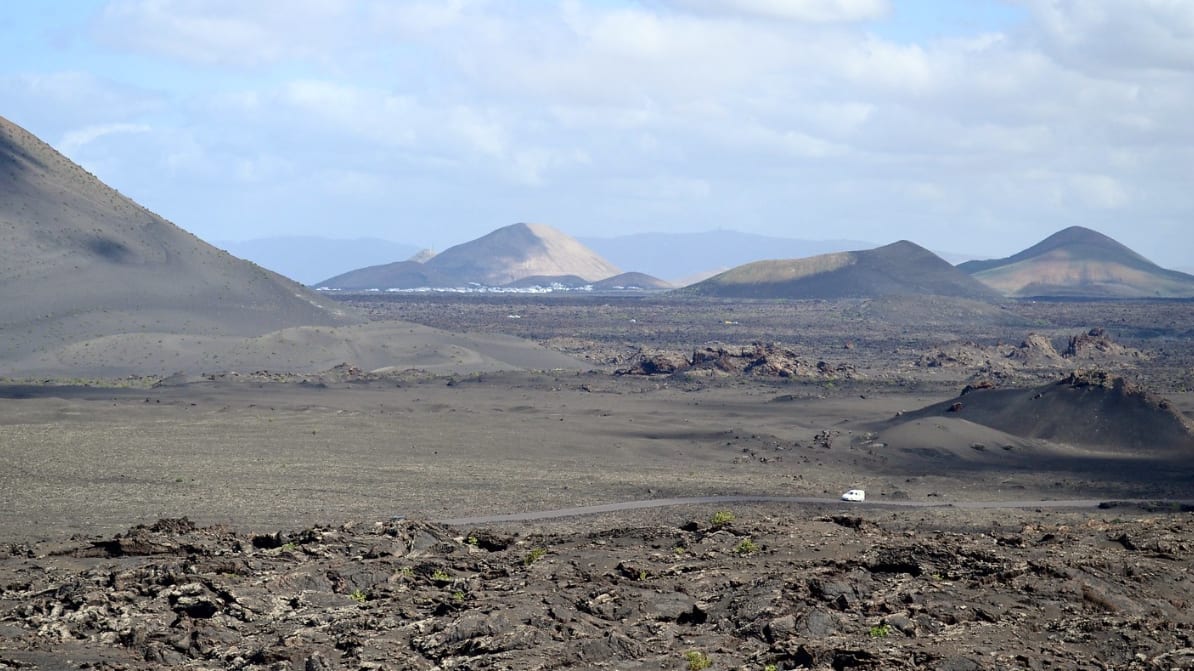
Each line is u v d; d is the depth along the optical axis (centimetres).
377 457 16162
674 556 5969
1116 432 18775
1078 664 4041
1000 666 3956
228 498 12419
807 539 6338
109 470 14350
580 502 12400
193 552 6244
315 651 4331
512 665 4025
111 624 4672
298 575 5269
